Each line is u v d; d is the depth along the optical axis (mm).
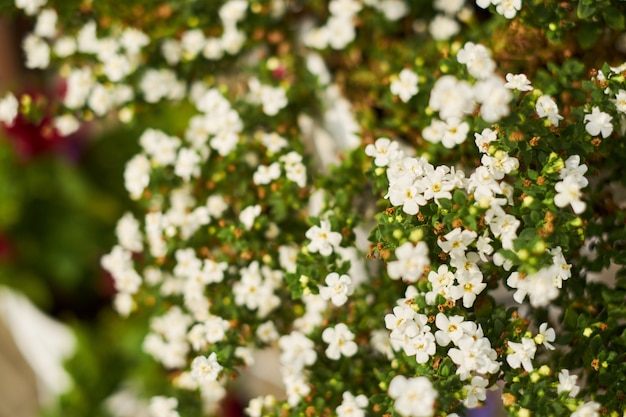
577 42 518
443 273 452
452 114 443
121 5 582
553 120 454
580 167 447
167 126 695
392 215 455
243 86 581
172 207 556
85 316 790
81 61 595
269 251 528
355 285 534
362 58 614
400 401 416
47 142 746
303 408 493
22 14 583
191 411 539
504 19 503
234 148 542
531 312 497
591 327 474
